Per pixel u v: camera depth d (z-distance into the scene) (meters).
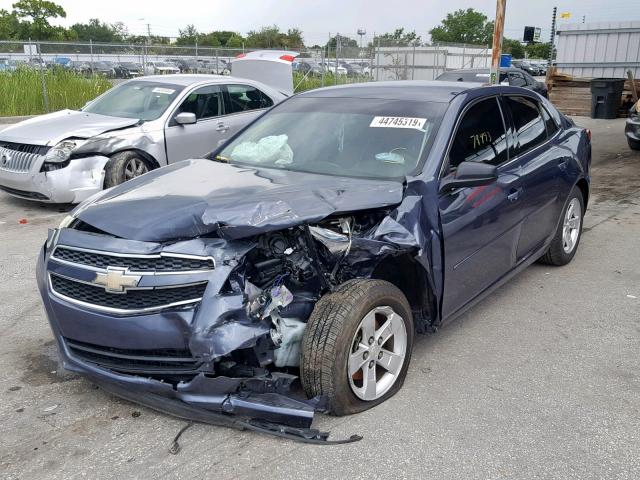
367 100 4.72
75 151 7.82
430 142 4.09
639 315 4.94
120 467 3.00
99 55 21.02
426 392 3.71
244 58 16.12
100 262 3.21
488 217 4.25
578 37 21.97
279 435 3.12
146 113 8.80
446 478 2.94
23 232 7.25
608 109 19.09
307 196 3.46
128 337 3.11
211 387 3.05
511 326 4.71
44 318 4.82
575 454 3.13
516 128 5.00
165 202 3.41
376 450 3.13
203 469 2.98
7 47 18.39
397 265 3.79
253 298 3.07
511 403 3.61
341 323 3.19
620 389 3.80
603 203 8.78
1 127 14.73
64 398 3.64
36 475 2.96
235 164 4.46
